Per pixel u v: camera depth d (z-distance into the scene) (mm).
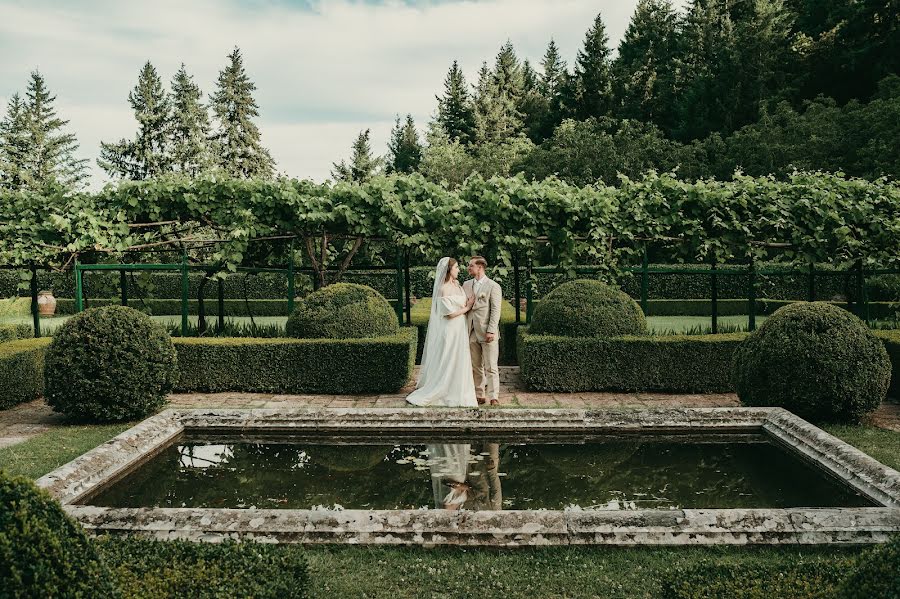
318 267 10180
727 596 2652
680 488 4637
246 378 8250
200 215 9992
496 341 7664
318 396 8094
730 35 32281
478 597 3158
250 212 9594
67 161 38875
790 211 9570
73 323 6668
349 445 5758
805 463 5176
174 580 2648
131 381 6578
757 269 9836
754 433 5922
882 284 11914
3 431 6480
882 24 27344
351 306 8664
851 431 6199
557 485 4715
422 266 20703
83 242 9453
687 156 25000
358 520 3699
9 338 10055
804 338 6469
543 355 8250
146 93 37031
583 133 26531
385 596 3164
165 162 36469
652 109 36469
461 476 4918
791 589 2676
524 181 9984
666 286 19078
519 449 5586
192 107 37469
